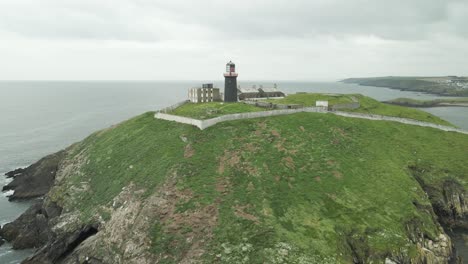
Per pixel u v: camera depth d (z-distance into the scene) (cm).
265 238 4425
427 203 5694
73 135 15075
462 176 6662
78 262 5097
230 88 9550
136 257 4553
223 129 6738
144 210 5116
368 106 10294
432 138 7831
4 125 17550
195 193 5216
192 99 10162
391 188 5716
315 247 4381
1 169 10406
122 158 6850
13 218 7388
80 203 6244
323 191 5381
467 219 6278
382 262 4512
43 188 8538
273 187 5334
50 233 6003
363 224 4900
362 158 6431
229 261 4181
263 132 6719
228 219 4738
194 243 4481
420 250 4788
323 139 6744
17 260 5862
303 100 10269
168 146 6481
